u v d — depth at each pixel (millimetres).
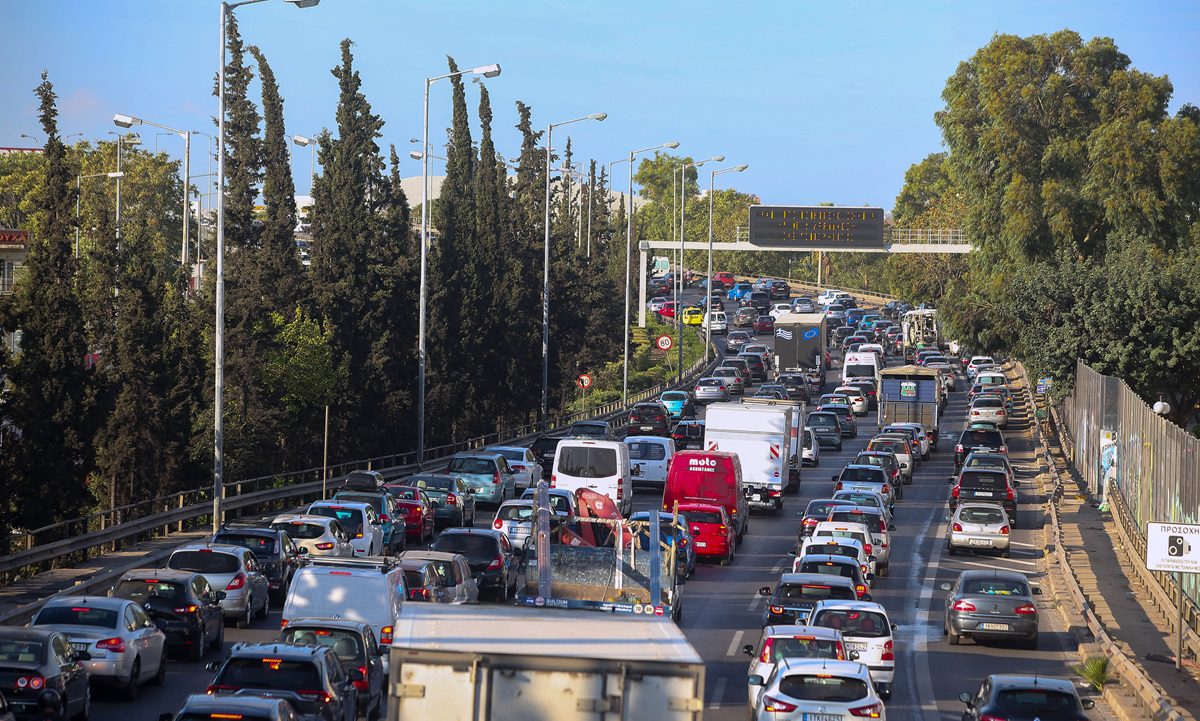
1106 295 159000
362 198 144625
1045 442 172500
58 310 92625
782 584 65562
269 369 127438
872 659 58500
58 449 90125
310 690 42094
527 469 131125
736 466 107500
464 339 163250
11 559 73188
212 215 175500
